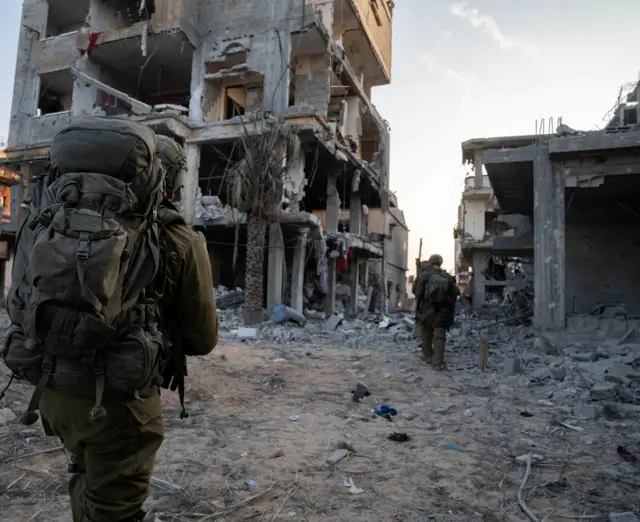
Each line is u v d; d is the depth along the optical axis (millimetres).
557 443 3809
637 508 2664
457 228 41250
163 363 1662
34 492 2637
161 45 18375
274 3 17719
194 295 1772
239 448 3504
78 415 1488
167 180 1953
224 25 18328
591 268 13781
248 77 18266
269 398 5133
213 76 18203
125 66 20266
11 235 16594
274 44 17500
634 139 9766
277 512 2539
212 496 2691
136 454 1581
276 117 16781
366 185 23688
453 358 8219
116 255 1369
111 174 1504
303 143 17500
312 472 3104
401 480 3027
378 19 24641
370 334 12312
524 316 15492
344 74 20594
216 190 22922
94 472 1535
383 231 29812
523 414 4641
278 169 14430
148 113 17422
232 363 7012
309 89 18516
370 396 5371
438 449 3629
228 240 20797
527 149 10852
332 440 3766
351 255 21078
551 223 10500
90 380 1429
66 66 19844
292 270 17109
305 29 17203
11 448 3215
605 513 2607
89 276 1309
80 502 1594
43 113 23391
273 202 14352
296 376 6438
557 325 10266
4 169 18078
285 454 3416
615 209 13664
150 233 1599
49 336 1355
